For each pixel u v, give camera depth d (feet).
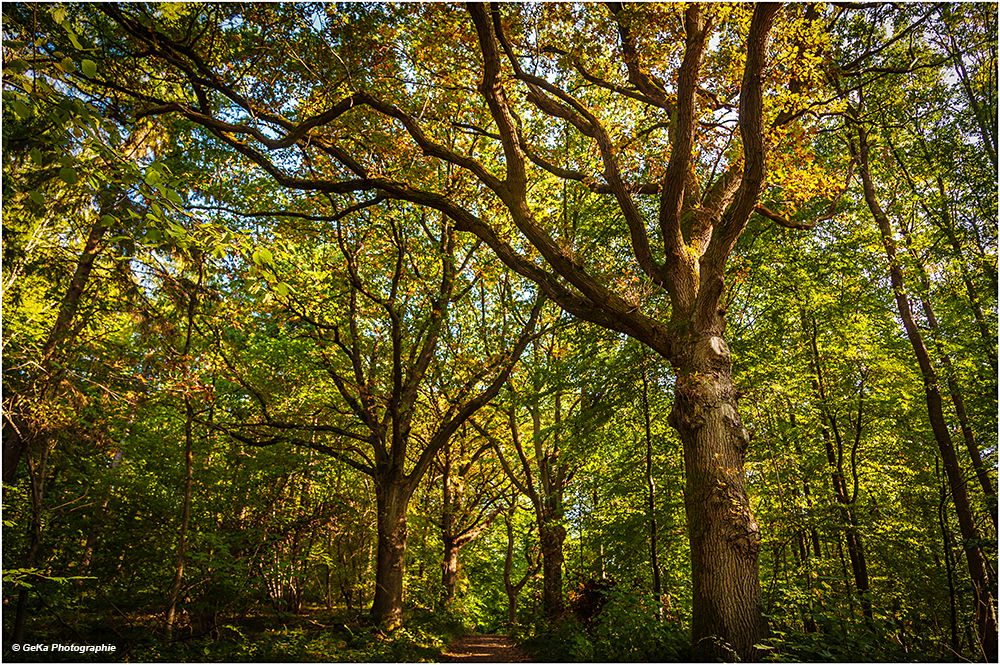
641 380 42.37
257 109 31.50
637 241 30.37
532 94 32.91
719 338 27.45
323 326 46.57
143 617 38.45
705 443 25.55
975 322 38.27
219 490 41.98
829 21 36.70
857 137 43.75
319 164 38.09
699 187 35.35
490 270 50.96
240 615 42.45
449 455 71.67
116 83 28.78
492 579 96.58
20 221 24.62
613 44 36.06
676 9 30.25
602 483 48.16
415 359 55.31
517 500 83.56
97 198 24.67
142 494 38.86
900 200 42.14
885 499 45.80
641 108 43.98
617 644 28.78
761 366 41.63
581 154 47.85
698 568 24.32
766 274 44.01
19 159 20.18
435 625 54.60
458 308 58.65
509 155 31.94
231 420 46.62
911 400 42.91
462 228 31.48
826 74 34.22
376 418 49.73
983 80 38.06
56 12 12.88
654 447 47.42
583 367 44.52
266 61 33.27
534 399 49.52
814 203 44.21
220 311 30.86
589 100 41.98
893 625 29.78
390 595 45.96
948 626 37.86
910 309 40.19
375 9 33.01
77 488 35.50
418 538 67.97
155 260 26.16
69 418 25.52
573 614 39.75
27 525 32.94
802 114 31.53
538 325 60.59
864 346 43.52
